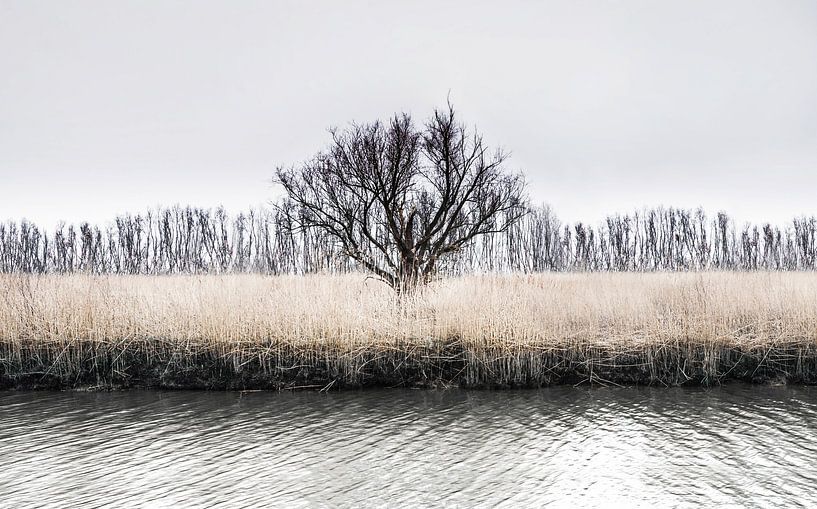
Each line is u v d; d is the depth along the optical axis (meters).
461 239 23.39
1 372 19.95
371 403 17.98
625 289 23.72
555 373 19.80
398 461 13.73
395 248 23.34
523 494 12.09
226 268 24.89
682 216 56.19
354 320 20.03
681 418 16.39
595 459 13.73
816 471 12.95
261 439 15.12
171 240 53.59
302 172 24.03
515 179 25.44
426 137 23.88
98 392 19.38
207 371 19.83
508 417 16.62
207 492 12.19
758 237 53.06
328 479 12.79
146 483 12.58
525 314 20.36
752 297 22.00
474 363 19.53
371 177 23.09
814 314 20.39
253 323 20.19
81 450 14.38
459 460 13.77
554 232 56.84
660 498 11.86
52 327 20.28
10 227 57.09
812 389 19.00
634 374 19.78
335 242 24.06
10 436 15.33
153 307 20.98
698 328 20.08
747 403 17.62
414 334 20.02
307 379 19.56
